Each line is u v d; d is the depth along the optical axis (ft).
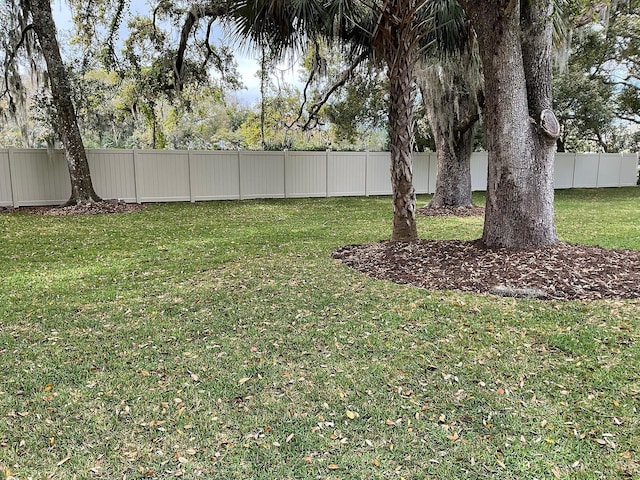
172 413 7.50
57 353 9.81
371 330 10.99
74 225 28.43
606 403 7.71
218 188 44.62
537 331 10.84
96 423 7.22
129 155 40.86
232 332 10.96
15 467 6.20
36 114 37.83
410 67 19.10
